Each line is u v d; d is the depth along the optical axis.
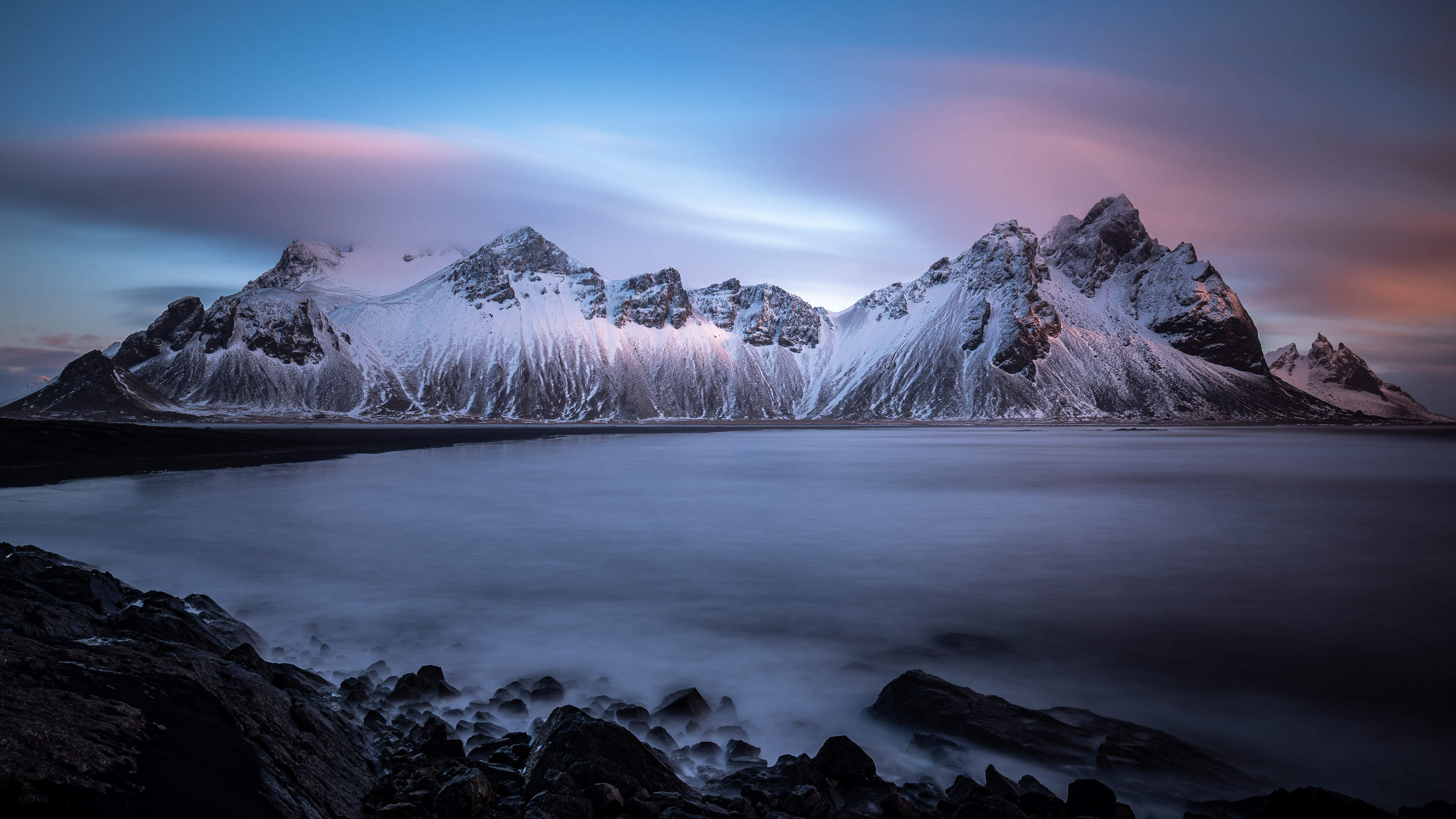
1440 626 18.45
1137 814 9.10
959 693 12.51
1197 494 49.66
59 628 8.17
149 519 32.88
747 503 43.44
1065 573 24.89
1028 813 8.05
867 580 23.48
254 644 14.16
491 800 7.30
